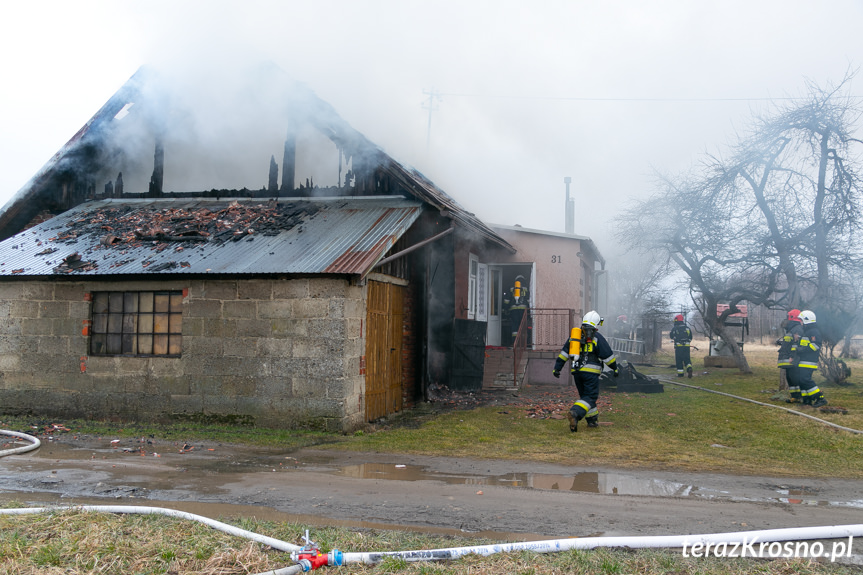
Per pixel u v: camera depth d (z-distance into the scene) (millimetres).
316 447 8117
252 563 3840
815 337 11562
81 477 6297
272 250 9977
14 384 10609
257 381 9531
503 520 4926
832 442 8375
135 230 11406
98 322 10430
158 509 4832
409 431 9359
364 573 3795
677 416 10594
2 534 4250
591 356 9617
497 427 9703
